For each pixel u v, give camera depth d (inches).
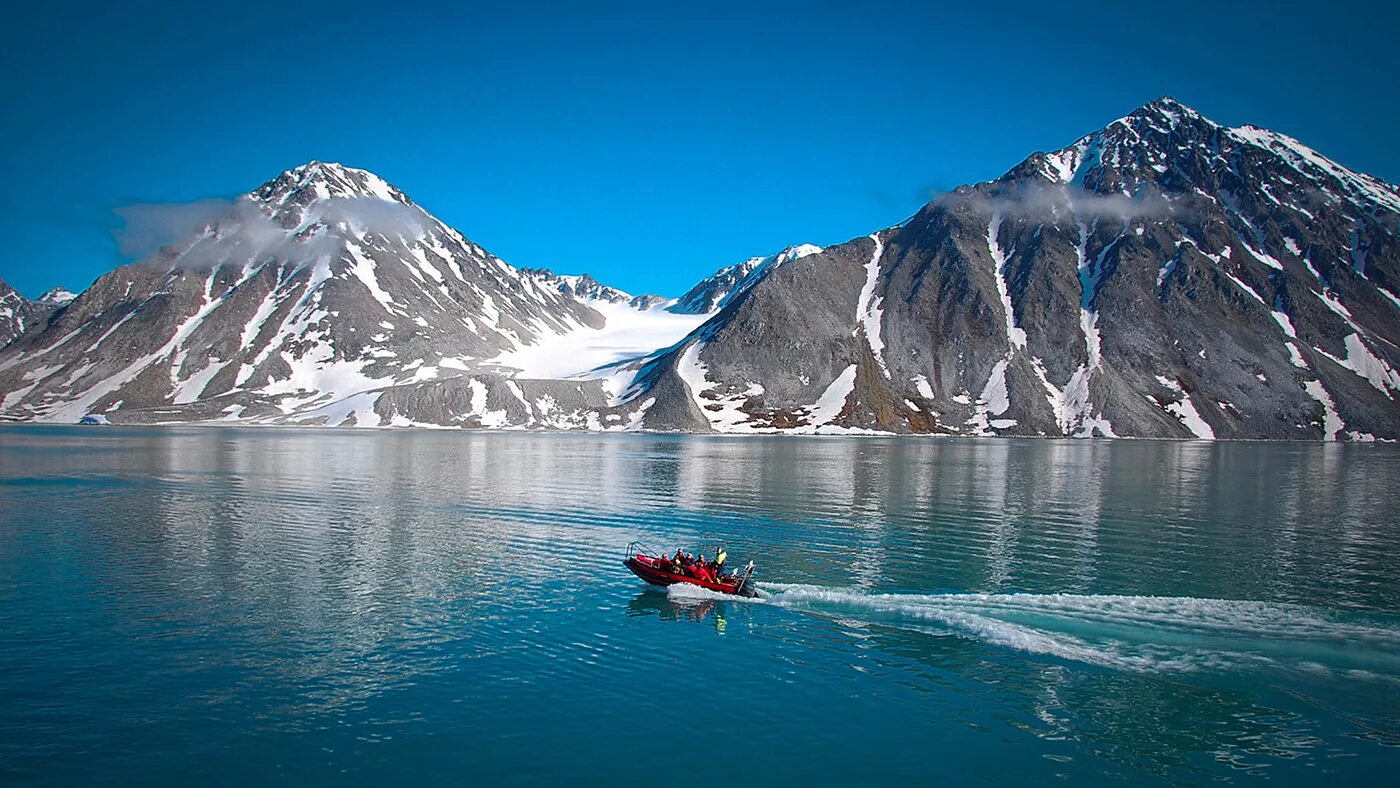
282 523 1873.8
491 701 873.5
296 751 761.6
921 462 3868.1
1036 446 5649.6
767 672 960.3
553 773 728.3
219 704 858.1
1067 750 782.5
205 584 1315.2
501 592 1279.5
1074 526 1930.4
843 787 709.3
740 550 1616.6
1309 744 793.6
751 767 743.7
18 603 1199.6
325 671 949.2
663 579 1296.8
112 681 912.9
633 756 759.1
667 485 2701.8
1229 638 1074.7
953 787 713.0
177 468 3083.2
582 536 1740.9
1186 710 864.3
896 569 1462.8
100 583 1316.4
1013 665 982.4
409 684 915.4
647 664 980.6
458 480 2778.1
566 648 1033.5
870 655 1014.4
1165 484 2972.4
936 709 861.8
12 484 2539.4
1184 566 1503.4
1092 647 1044.5
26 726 803.4
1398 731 820.6
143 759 742.5
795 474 3144.7
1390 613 1192.2
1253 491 2770.7
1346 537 1822.1
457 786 704.4
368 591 1280.8
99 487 2482.8
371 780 713.0
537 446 4783.5
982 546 1670.8
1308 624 1133.1
